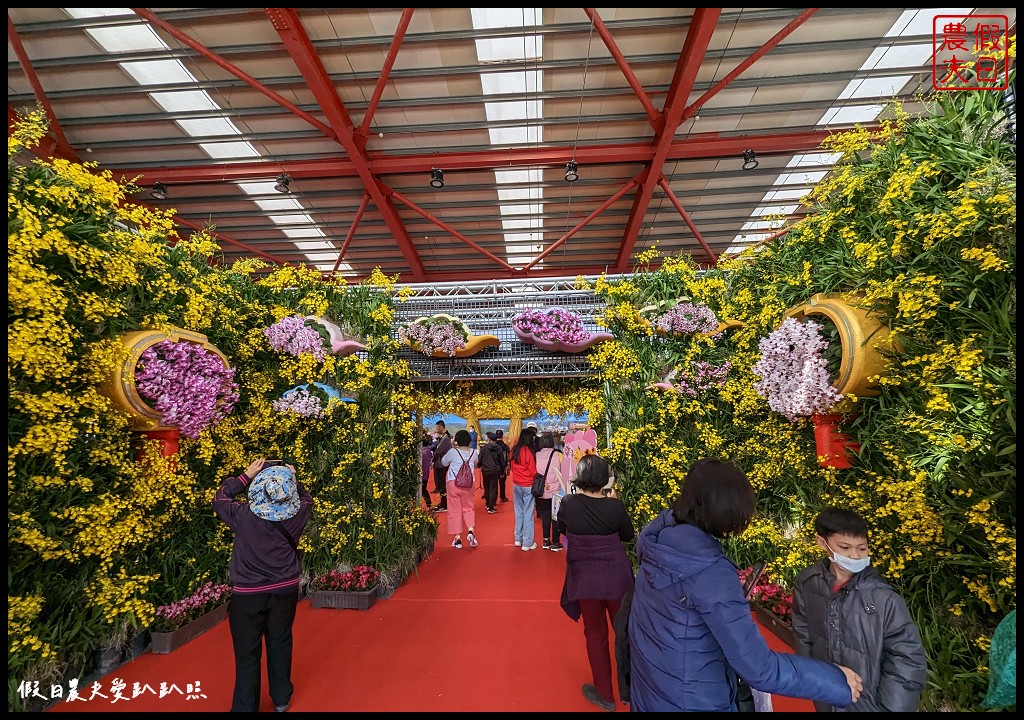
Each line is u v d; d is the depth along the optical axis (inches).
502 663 124.5
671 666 54.2
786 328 115.0
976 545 83.4
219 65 291.0
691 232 537.6
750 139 382.0
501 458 345.1
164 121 357.1
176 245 153.3
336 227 520.7
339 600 164.9
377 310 201.2
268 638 102.9
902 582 101.4
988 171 85.1
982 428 80.0
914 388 95.0
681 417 184.9
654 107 354.0
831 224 117.9
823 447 114.3
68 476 110.0
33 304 91.5
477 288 224.8
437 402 238.2
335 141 376.2
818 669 51.6
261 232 523.2
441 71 322.7
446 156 403.2
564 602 106.7
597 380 213.3
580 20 287.1
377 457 188.1
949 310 88.9
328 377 192.9
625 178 443.2
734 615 51.1
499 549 240.5
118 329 119.8
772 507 156.9
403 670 121.0
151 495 124.6
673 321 184.9
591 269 631.2
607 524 103.8
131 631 127.3
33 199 103.3
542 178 441.1
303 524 107.4
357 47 302.0
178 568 145.6
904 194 94.1
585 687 108.0
